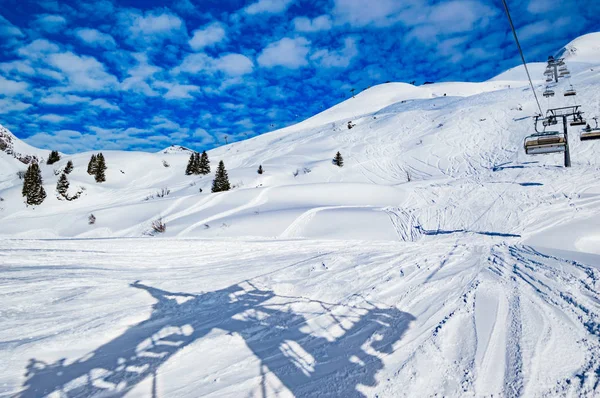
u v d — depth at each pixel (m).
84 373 3.03
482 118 48.88
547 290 5.19
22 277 5.44
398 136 53.84
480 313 4.41
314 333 3.93
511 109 49.25
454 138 44.97
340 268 6.86
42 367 3.07
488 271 6.62
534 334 3.76
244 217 19.31
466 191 22.39
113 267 6.57
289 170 45.62
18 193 41.34
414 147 46.28
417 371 3.15
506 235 12.07
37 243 8.52
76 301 4.55
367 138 57.53
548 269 6.45
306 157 53.38
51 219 29.08
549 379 2.96
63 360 3.20
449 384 2.96
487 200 18.98
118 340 3.62
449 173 34.69
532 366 3.15
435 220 16.45
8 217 35.69
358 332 3.96
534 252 8.41
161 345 3.56
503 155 35.59
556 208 15.56
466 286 5.62
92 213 27.78
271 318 4.32
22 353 3.23
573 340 3.58
